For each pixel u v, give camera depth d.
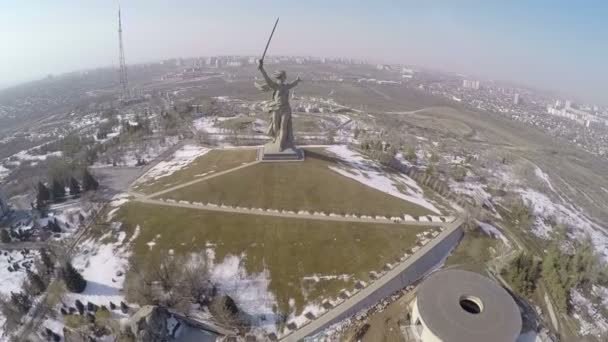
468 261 72.69
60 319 56.06
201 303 58.41
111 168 114.19
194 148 132.50
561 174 159.38
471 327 50.09
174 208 84.50
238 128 160.00
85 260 68.88
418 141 177.38
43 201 91.25
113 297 59.66
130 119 199.62
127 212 83.69
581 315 61.62
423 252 71.31
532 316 59.50
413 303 59.44
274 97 102.69
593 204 128.38
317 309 57.72
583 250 75.25
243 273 64.62
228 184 94.00
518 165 156.00
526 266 66.50
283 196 88.94
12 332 54.03
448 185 113.81
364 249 71.50
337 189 93.25
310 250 70.56
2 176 128.62
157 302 57.16
